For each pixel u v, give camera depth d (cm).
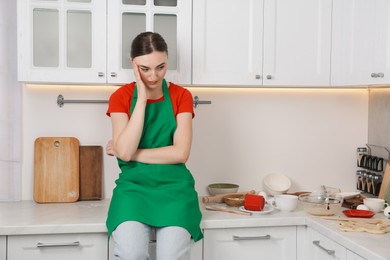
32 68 238
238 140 286
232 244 227
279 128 290
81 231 214
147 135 224
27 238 213
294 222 229
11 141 264
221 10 249
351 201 255
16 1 259
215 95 282
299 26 255
